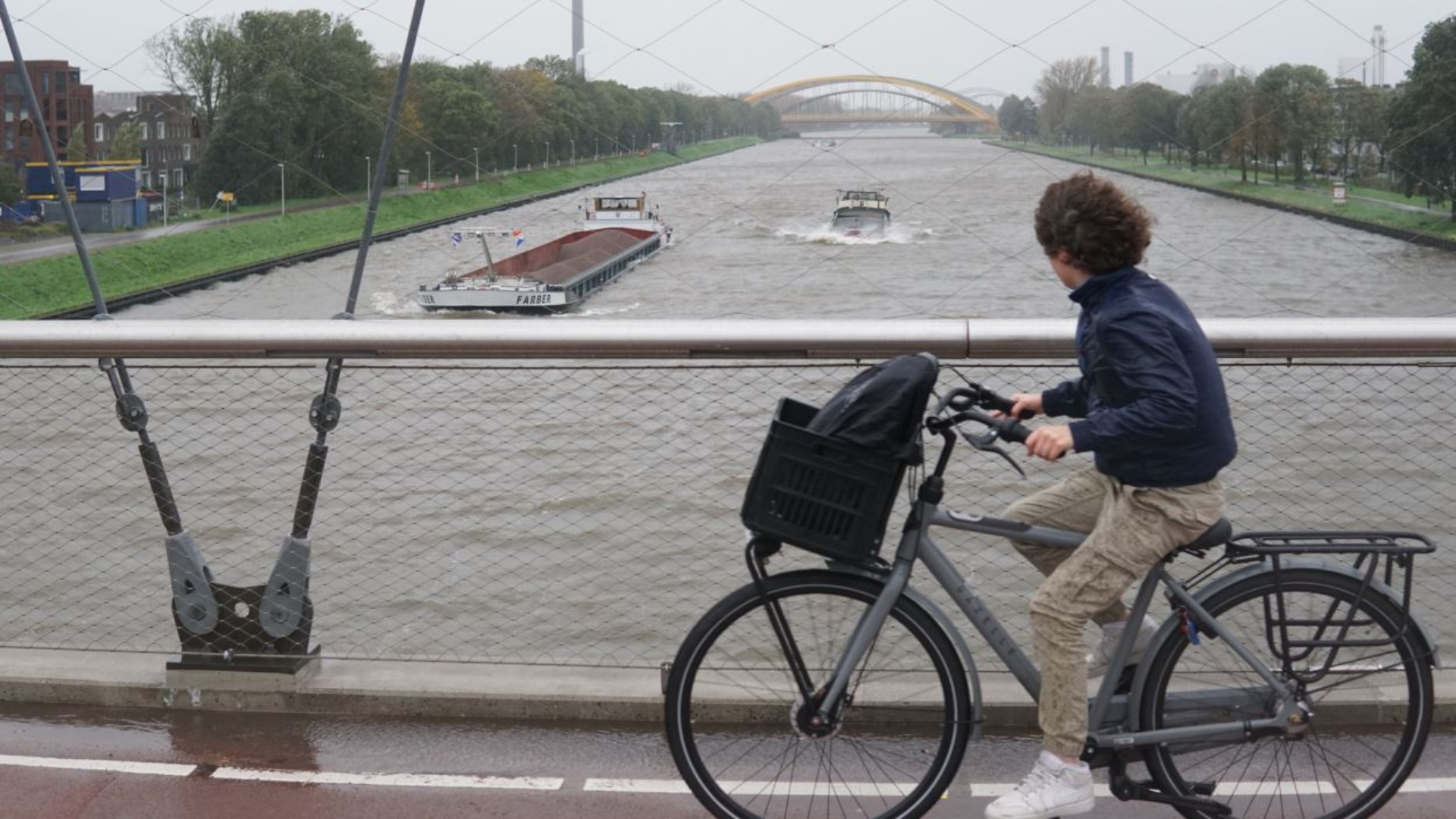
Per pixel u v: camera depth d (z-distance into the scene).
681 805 4.09
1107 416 3.30
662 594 9.66
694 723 4.46
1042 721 3.62
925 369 3.44
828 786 4.00
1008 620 7.75
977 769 4.31
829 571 3.66
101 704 4.88
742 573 9.95
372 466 11.22
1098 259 3.39
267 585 4.82
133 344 4.59
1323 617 3.66
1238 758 3.89
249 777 4.32
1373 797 3.80
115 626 9.73
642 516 10.68
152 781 4.29
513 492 10.96
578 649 8.75
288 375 13.46
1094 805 4.04
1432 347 4.43
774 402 11.47
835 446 3.43
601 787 4.21
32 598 10.21
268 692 4.80
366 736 4.61
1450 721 4.36
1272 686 3.65
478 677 4.83
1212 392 3.40
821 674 3.74
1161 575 3.61
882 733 4.06
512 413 10.88
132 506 11.78
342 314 5.16
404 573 10.09
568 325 4.48
